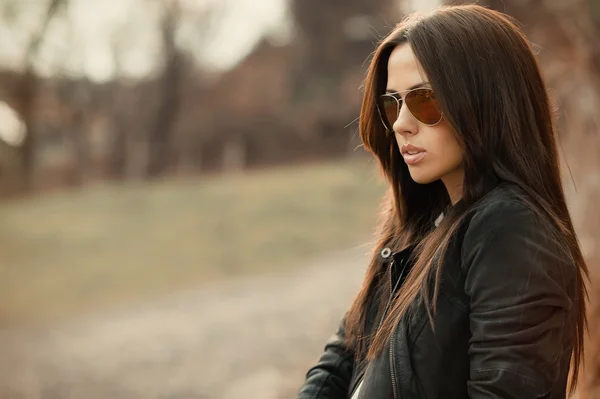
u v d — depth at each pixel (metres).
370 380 1.53
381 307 1.70
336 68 48.59
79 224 24.47
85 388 8.26
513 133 1.49
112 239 21.66
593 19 4.27
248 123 46.09
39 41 39.22
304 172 34.72
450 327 1.45
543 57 4.50
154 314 12.64
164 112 44.97
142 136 44.09
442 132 1.54
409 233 1.83
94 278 16.78
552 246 1.40
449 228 1.52
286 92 47.84
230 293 13.88
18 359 10.01
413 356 1.47
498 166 1.50
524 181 1.49
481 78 1.48
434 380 1.44
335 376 1.87
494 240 1.40
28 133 39.53
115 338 11.00
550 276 1.37
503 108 1.49
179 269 17.20
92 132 42.62
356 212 23.41
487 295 1.38
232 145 45.50
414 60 1.55
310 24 48.69
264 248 18.98
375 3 44.03
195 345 9.77
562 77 4.37
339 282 13.34
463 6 1.58
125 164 43.16
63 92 41.47
